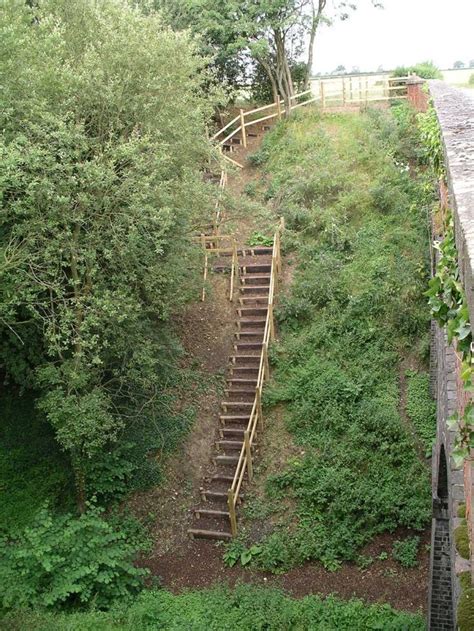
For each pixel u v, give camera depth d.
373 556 11.68
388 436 12.97
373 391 13.88
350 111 23.42
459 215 3.71
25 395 14.05
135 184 10.60
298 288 16.41
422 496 12.04
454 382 8.27
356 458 12.84
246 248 17.98
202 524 12.85
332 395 13.98
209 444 14.18
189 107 12.82
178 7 21.05
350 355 14.70
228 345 15.95
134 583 11.16
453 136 6.12
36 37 10.80
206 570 11.98
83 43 11.73
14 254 10.06
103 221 10.82
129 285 11.73
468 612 4.91
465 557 5.73
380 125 21.50
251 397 14.80
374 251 16.62
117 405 13.37
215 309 16.64
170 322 15.53
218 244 17.73
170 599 11.08
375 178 18.98
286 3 22.00
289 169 20.41
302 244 17.83
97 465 12.54
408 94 23.55
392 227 17.25
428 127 11.20
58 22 10.69
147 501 13.05
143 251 11.27
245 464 13.41
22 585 9.99
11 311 10.11
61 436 10.83
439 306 4.90
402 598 10.85
